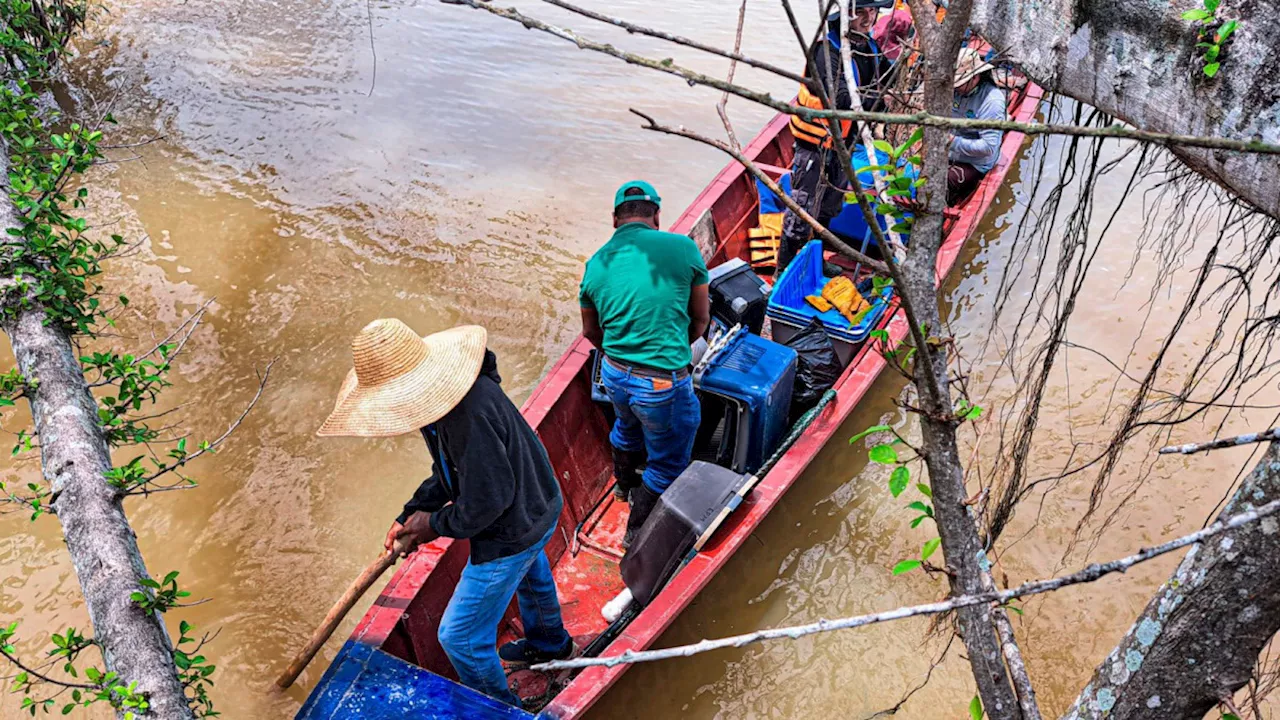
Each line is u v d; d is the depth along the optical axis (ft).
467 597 10.16
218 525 15.24
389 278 21.06
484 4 4.73
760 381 13.75
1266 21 4.88
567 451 14.52
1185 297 19.70
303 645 13.48
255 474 16.17
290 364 18.58
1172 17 5.42
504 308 20.36
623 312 12.03
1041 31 6.56
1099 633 13.67
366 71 29.30
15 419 16.87
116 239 13.73
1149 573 14.39
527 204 23.79
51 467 10.85
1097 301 19.80
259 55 30.04
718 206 19.22
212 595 14.12
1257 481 4.97
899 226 6.58
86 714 12.47
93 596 9.74
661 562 12.19
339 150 25.52
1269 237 7.61
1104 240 21.49
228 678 12.99
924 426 6.30
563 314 20.29
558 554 14.07
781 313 15.84
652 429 12.69
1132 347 18.44
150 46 30.09
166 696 8.96
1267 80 4.93
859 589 14.67
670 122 27.35
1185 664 5.42
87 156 13.65
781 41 31.19
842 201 16.71
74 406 11.51
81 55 29.22
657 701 13.09
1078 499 15.46
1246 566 5.00
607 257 12.17
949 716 12.86
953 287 20.63
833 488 16.26
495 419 9.36
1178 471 15.94
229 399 17.67
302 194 23.73
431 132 26.53
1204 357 8.90
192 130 26.04
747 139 26.73
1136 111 5.88
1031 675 13.14
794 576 14.88
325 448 16.78
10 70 18.79
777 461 13.52
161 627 9.70
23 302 12.23
